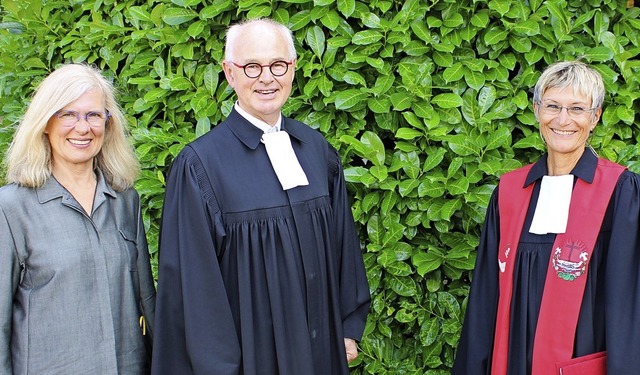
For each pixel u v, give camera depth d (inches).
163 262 75.9
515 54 97.5
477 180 92.8
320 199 81.9
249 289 75.9
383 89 92.0
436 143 96.7
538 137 93.7
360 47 94.4
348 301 87.7
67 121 70.5
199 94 97.8
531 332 77.5
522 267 78.6
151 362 79.4
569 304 74.5
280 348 76.2
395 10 97.3
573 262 74.5
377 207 97.1
